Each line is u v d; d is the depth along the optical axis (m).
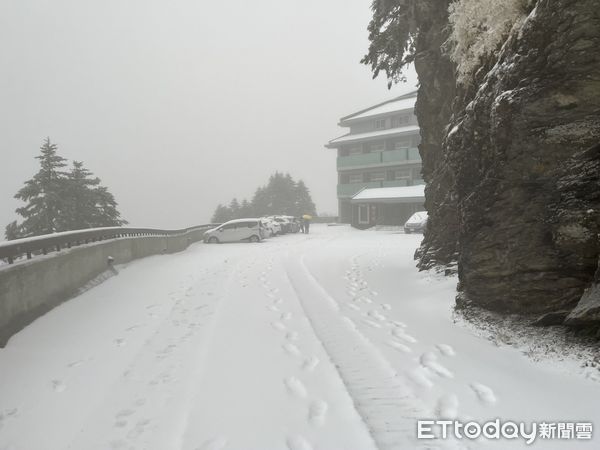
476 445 3.99
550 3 6.39
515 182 6.83
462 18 8.89
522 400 4.79
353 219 44.31
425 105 13.27
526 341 6.22
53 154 25.61
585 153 6.07
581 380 5.06
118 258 14.56
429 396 5.01
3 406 5.10
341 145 49.28
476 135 7.89
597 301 5.43
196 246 27.12
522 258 6.71
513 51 7.21
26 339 7.06
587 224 5.89
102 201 27.41
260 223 29.27
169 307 9.73
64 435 4.47
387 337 7.19
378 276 12.69
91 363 6.36
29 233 24.17
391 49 14.66
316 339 7.16
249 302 10.08
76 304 9.48
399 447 4.01
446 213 11.70
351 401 4.90
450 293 9.29
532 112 6.48
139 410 4.92
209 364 6.18
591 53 5.97
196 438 4.25
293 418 4.58
